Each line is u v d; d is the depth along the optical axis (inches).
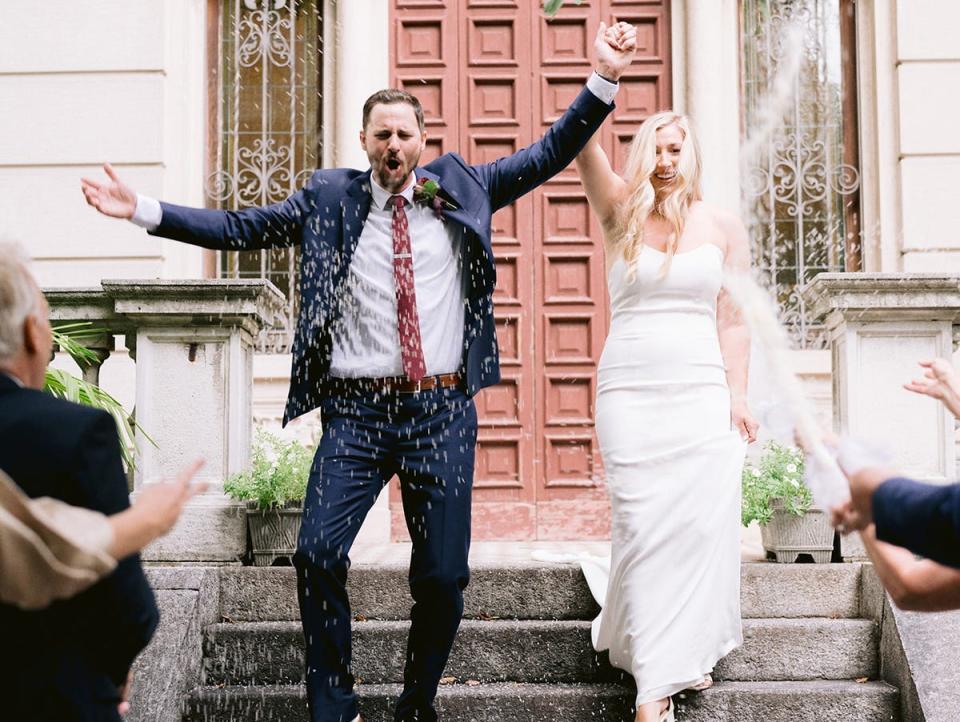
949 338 177.0
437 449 129.3
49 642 66.9
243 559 177.5
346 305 131.2
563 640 157.1
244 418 184.5
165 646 152.5
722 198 264.5
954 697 142.7
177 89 271.7
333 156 272.5
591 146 146.9
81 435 68.4
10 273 71.8
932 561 64.3
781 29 274.1
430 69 270.1
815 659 156.6
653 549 140.2
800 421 69.2
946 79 264.2
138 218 122.6
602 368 149.4
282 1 277.4
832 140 271.0
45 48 269.9
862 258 267.3
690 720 147.6
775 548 173.9
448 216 130.2
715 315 150.2
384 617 165.6
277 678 157.6
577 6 270.2
